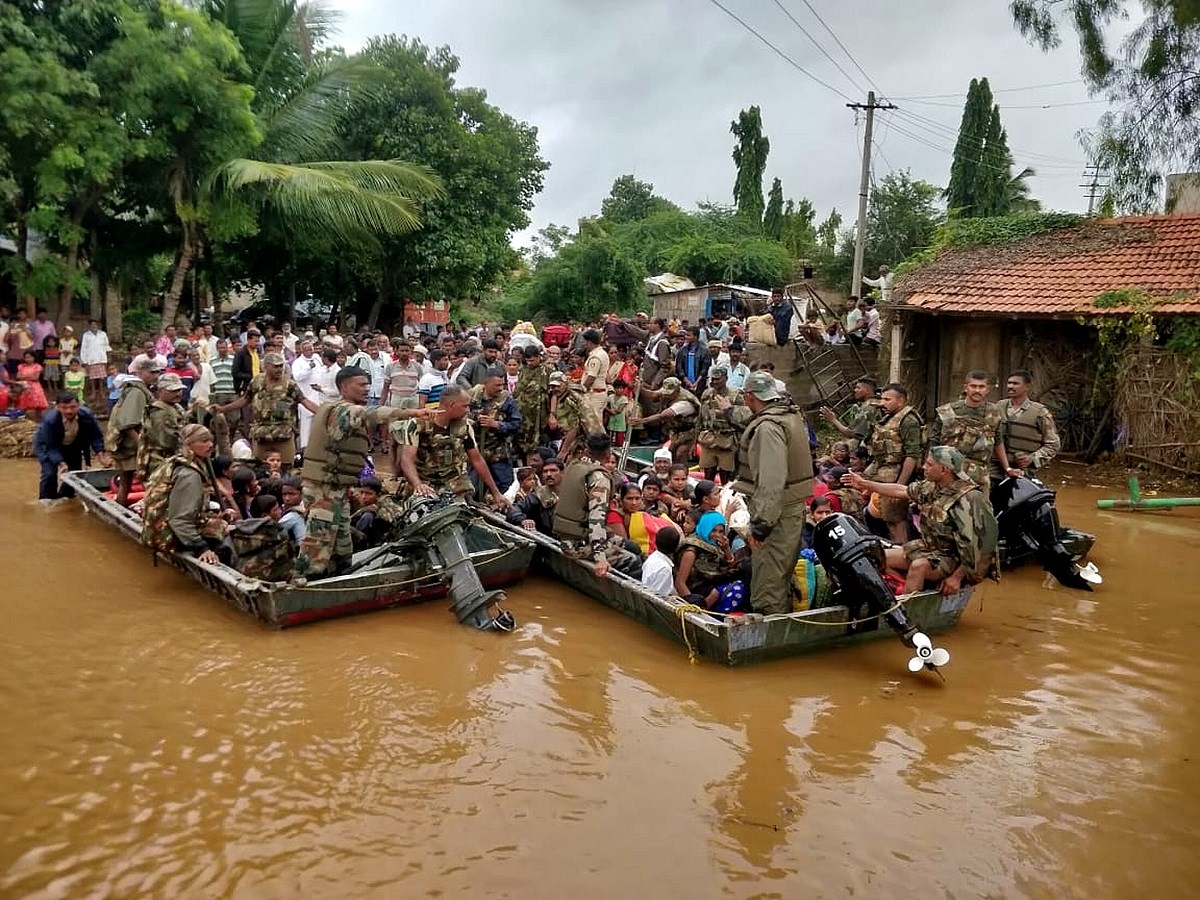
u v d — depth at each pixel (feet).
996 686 19.72
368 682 19.19
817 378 56.13
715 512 24.07
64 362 51.85
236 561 23.59
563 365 47.98
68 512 33.09
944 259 55.36
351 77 67.87
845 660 21.06
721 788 15.35
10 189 51.60
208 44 55.62
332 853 13.35
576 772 15.75
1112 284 47.44
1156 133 39.24
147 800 14.65
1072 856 13.69
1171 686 19.75
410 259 78.84
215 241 65.26
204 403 34.40
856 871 13.20
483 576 24.72
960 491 21.94
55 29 51.78
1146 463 44.55
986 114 116.67
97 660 20.04
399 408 23.58
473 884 12.72
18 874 12.74
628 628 22.72
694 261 112.68
